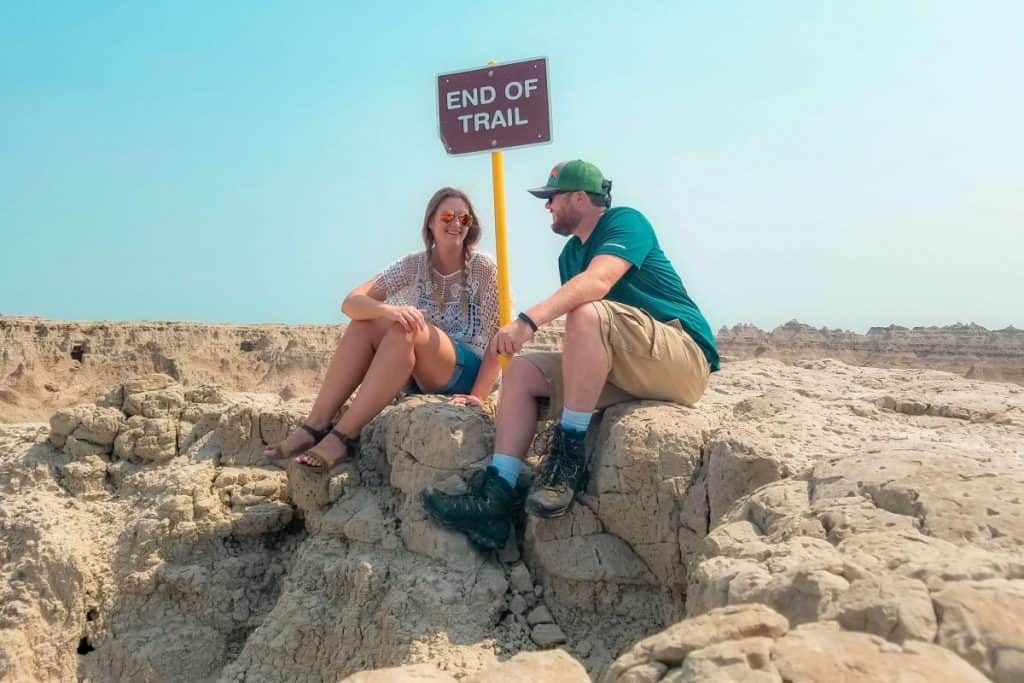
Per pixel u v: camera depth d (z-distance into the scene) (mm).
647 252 3996
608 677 2107
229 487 4598
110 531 4586
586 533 3648
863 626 1994
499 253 4961
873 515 2646
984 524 2494
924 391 4965
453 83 4992
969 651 1854
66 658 4180
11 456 5113
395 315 4191
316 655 3756
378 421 4551
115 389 5289
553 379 3867
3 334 45938
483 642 3420
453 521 3645
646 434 3592
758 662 1855
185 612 4305
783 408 4223
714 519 3371
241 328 56312
